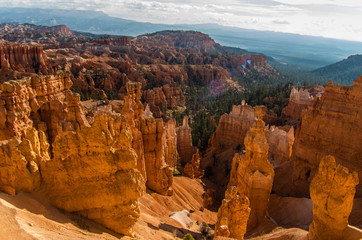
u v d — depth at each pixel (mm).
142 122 41656
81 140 18812
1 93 30078
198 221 38531
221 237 21109
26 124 31234
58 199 17953
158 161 43062
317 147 44219
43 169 18094
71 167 18578
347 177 19172
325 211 20266
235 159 43906
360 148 39375
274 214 37625
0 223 12727
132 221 19891
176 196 45062
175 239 26797
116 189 19109
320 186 20703
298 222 33688
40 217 15500
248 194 33531
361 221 28859
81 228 16922
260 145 33562
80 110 33875
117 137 19969
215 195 53375
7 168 16719
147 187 42781
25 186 16891
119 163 19375
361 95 39750
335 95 43062
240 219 25750
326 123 43250
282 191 46312
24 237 12438
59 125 31547
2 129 29234
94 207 18844
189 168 60906
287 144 56344
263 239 27172
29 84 33844
